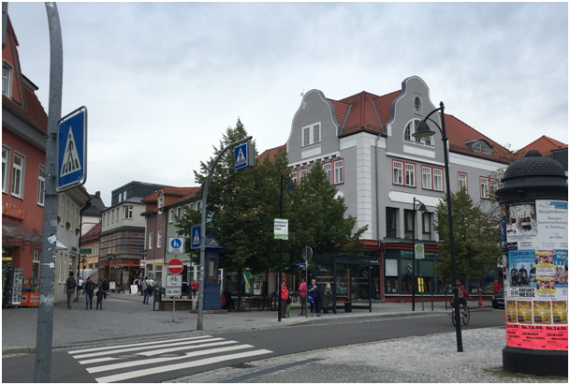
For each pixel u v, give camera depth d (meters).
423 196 43.12
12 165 23.98
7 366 11.23
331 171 42.09
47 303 5.14
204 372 10.58
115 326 19.81
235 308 31.05
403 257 40.22
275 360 12.06
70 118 5.25
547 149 53.12
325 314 27.16
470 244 34.12
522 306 9.69
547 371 9.34
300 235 29.80
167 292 21.84
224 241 28.55
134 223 75.19
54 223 5.30
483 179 48.28
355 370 10.21
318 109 43.94
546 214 9.78
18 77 24.50
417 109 44.00
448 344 14.66
